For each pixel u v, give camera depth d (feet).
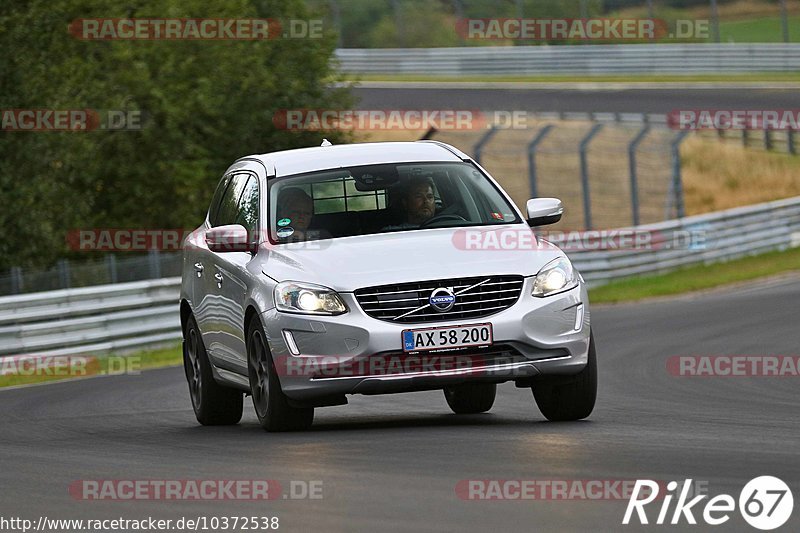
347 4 581.12
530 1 559.79
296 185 97.76
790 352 148.56
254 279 91.81
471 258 88.94
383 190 96.43
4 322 187.93
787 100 469.98
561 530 51.80
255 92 348.18
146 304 208.54
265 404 90.89
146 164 324.80
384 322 85.97
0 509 63.05
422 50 558.97
